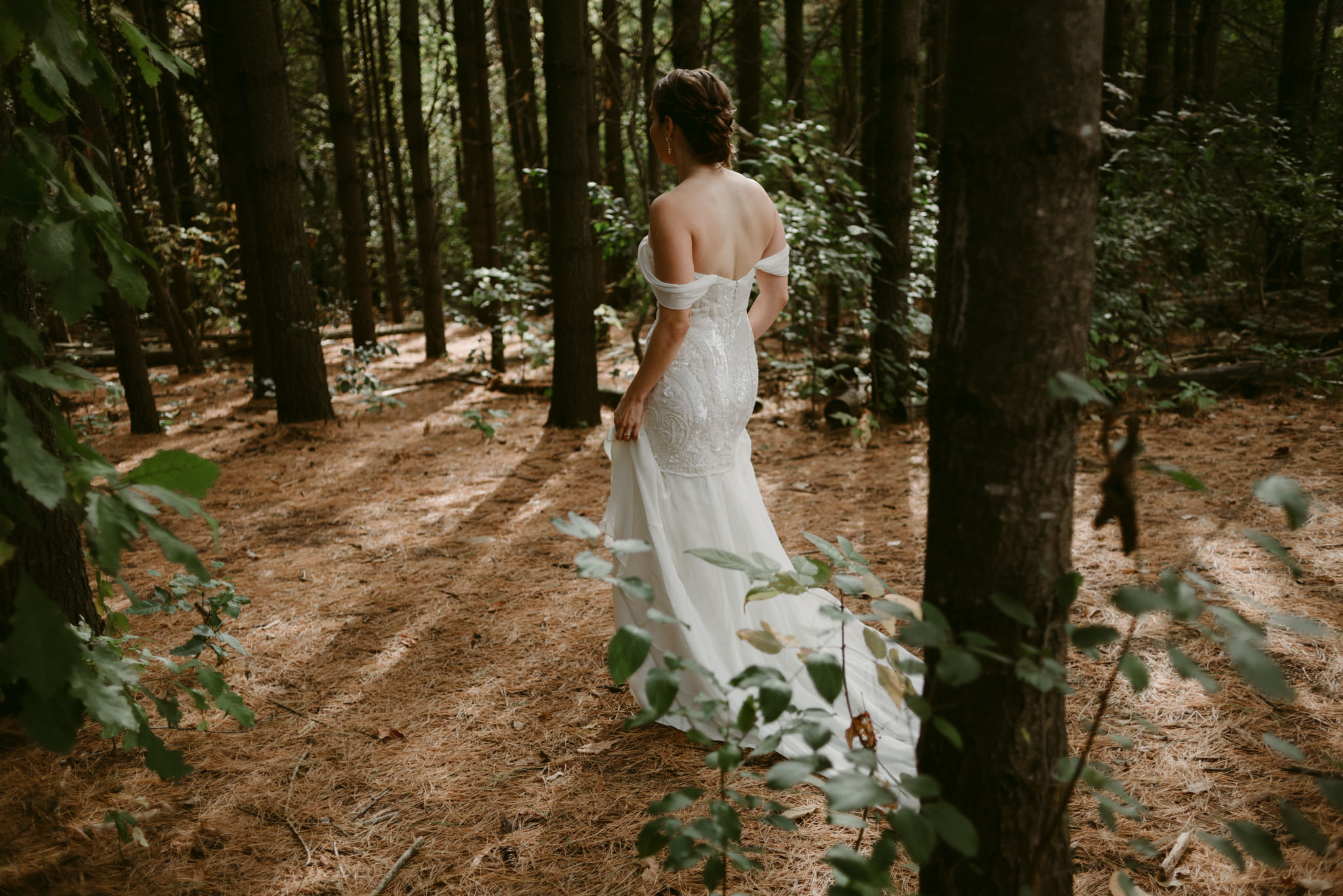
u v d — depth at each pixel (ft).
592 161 28.91
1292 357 20.42
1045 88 3.87
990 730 4.55
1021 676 3.87
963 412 4.30
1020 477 4.26
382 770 7.86
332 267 58.70
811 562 4.75
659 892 6.23
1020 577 4.36
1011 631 4.42
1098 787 4.95
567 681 9.43
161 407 25.55
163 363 33.27
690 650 8.50
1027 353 4.12
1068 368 4.19
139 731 5.87
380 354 26.40
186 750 8.17
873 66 25.96
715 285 8.32
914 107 18.45
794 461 17.58
